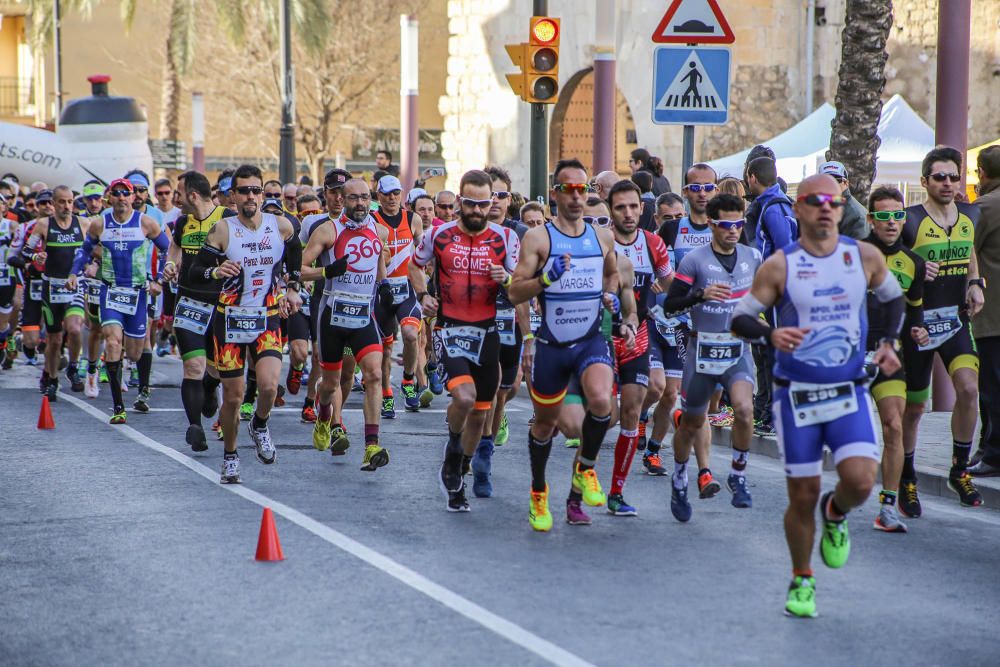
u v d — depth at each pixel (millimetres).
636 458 31984
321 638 17078
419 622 17766
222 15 121562
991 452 28094
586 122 89750
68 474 29141
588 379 23312
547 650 16531
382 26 142250
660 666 15992
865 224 30062
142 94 154125
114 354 37375
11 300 53344
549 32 44719
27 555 21781
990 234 27828
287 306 28531
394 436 35281
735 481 26188
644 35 80250
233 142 146250
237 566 20875
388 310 37406
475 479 26969
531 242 23484
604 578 20281
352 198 29766
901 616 18469
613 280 23922
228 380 27859
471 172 24844
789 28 78812
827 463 30688
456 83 94312
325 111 129000
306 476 29000
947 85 35438
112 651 16688
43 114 153875
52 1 144000
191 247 31172
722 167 61938
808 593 18375
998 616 18547
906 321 25109
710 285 24219
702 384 24750
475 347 25031
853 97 41000
